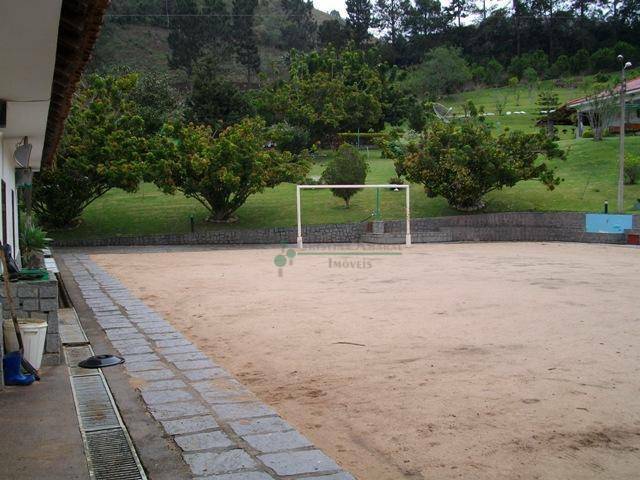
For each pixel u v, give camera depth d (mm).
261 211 31547
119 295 13266
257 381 6895
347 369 7348
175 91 53562
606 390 6387
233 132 29312
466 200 31047
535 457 4707
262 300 12797
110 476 4098
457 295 13211
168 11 94938
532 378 6844
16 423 5043
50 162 17547
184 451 4527
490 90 72000
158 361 7418
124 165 26297
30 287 6930
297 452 4523
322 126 48531
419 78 68375
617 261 20469
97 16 6215
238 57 76375
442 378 6883
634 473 4430
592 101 41344
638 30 77938
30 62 6625
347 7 87500
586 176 35344
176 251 25281
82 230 28625
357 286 14844
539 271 17625
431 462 4633
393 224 29531
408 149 32281
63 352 7746
